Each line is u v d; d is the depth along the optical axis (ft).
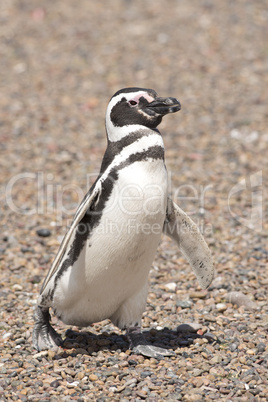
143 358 40.45
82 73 117.29
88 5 148.15
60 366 39.60
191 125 97.25
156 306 49.39
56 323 47.09
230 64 117.70
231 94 107.14
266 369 38.29
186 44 126.31
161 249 61.98
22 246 62.34
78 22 139.44
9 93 110.01
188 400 34.81
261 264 57.31
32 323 46.47
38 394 36.09
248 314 47.65
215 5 142.72
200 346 41.83
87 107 104.32
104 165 38.86
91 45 128.67
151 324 46.62
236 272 55.42
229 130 94.99
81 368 39.01
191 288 53.01
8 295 51.29
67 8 147.02
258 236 64.75
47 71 118.73
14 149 89.81
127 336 42.14
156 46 126.21
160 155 38.09
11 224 68.49
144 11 142.92
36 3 150.61
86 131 96.32
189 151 88.84
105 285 39.60
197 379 37.14
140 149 37.76
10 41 131.85
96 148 90.58
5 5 149.79
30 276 55.36
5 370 38.88
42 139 93.15
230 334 43.86
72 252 39.45
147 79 113.29
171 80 112.57
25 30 136.87
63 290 40.24
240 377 37.47
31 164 85.51
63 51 126.62
